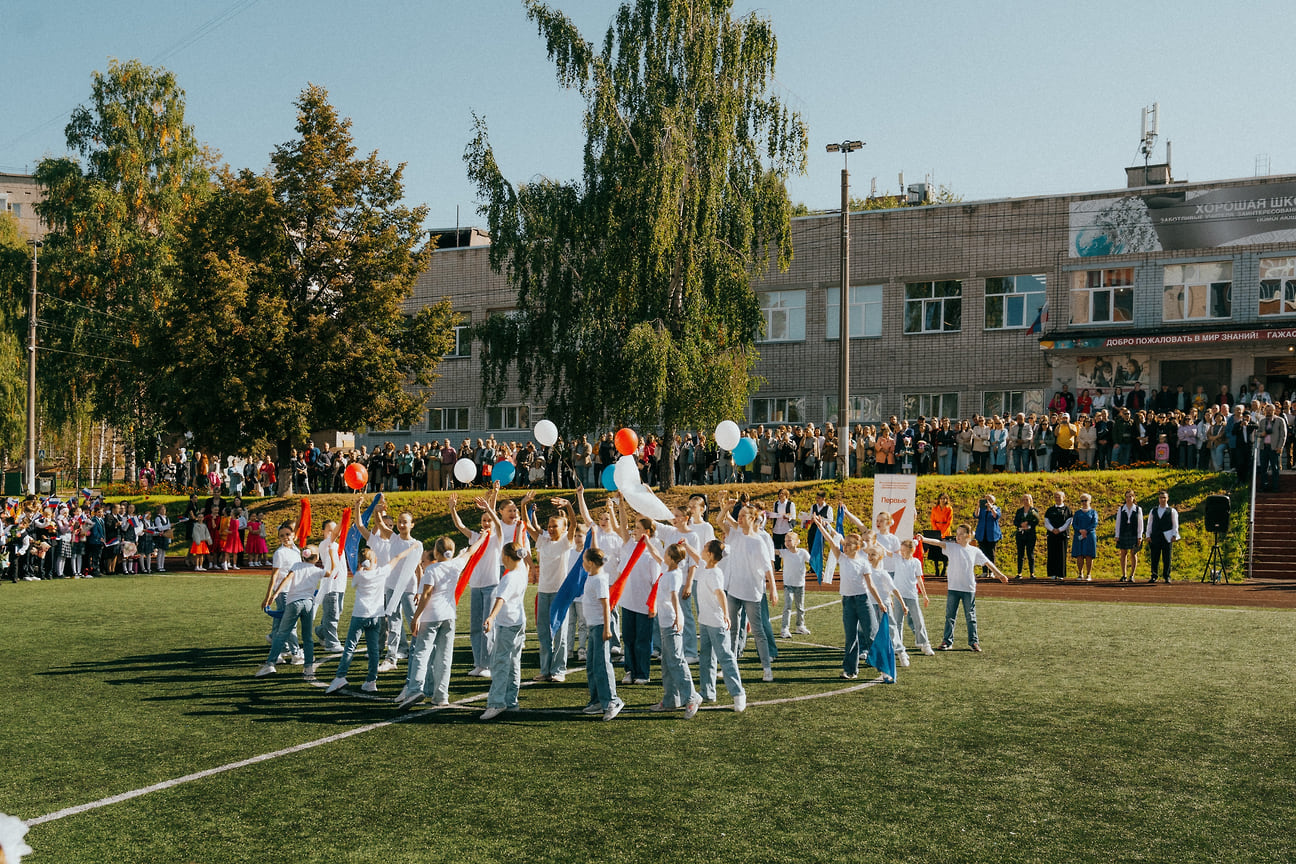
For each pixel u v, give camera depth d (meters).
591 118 29.67
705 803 7.36
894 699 10.91
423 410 38.38
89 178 47.25
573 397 30.17
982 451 31.08
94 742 9.20
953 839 6.61
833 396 41.06
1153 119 43.59
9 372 45.28
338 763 8.48
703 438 33.09
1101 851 6.40
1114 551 25.25
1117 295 36.72
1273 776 7.97
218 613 18.69
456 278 48.41
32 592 22.75
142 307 41.78
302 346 34.97
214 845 6.57
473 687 11.70
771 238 31.12
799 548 15.64
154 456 45.53
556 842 6.58
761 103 30.41
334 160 37.28
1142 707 10.35
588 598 10.20
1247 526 25.17
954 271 39.03
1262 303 34.62
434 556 10.74
